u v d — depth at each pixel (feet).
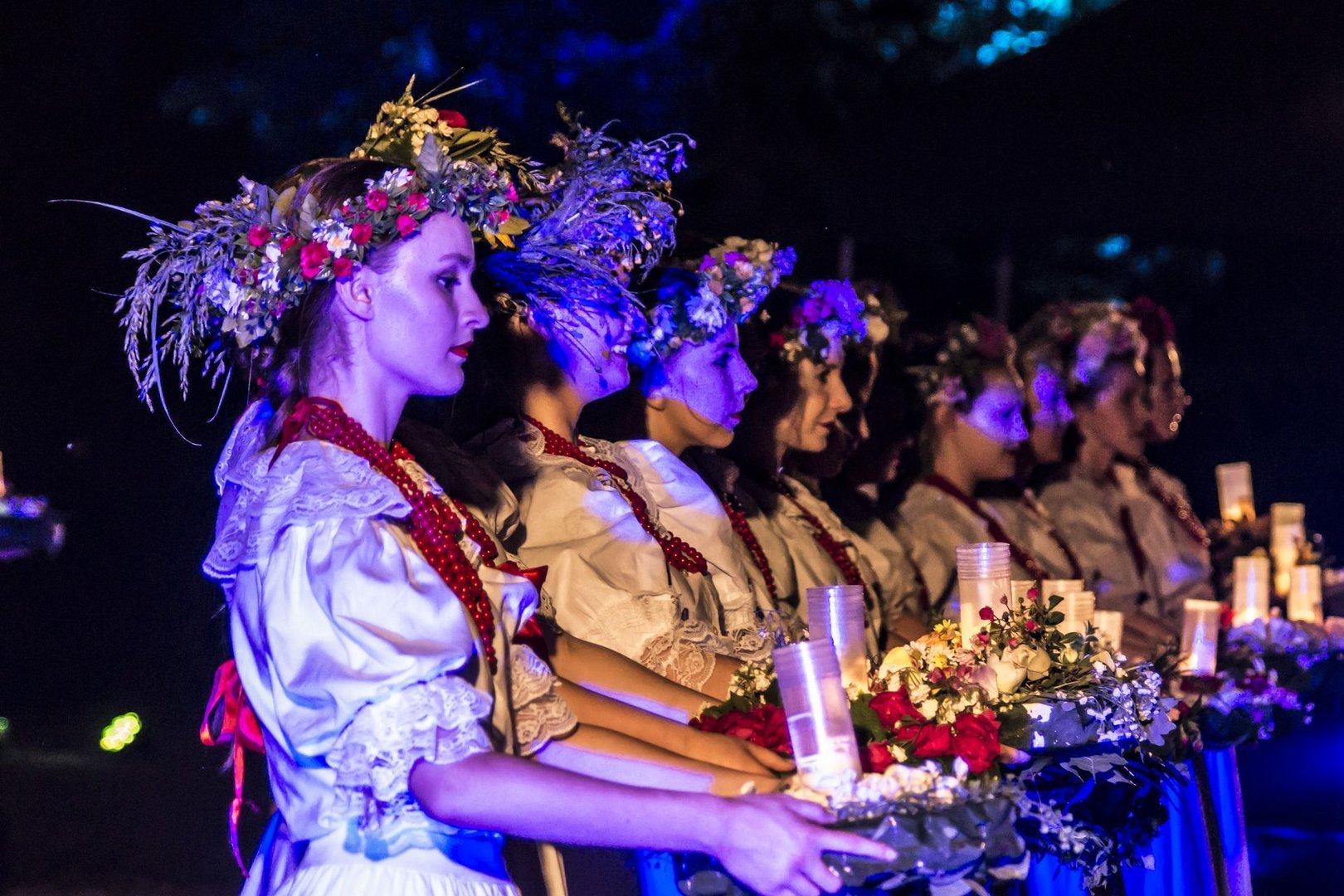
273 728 9.94
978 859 9.89
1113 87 28.55
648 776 10.96
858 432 21.31
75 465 38.91
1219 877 18.02
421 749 9.06
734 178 42.68
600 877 13.75
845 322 19.33
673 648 13.91
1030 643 12.96
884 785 9.91
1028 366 26.43
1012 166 28.76
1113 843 13.42
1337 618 23.57
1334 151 28.37
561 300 14.21
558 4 41.70
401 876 9.72
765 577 17.63
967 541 23.99
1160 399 27.02
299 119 40.93
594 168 13.74
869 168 29.48
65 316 40.16
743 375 16.65
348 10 40.96
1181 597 26.84
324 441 10.09
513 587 10.90
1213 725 18.26
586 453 14.83
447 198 10.57
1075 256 48.91
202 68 40.98
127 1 40.63
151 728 34.09
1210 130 28.50
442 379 10.53
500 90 41.39
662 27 42.45
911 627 21.31
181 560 38.27
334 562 9.39
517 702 10.89
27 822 26.91
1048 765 12.57
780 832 9.30
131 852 25.48
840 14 44.21
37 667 36.47
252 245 10.45
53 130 40.63
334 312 10.36
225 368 11.35
